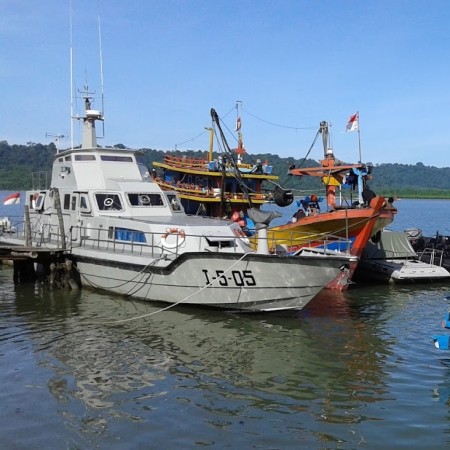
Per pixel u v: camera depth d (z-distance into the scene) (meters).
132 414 9.10
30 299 17.91
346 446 8.09
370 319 15.91
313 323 15.25
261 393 10.11
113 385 10.37
